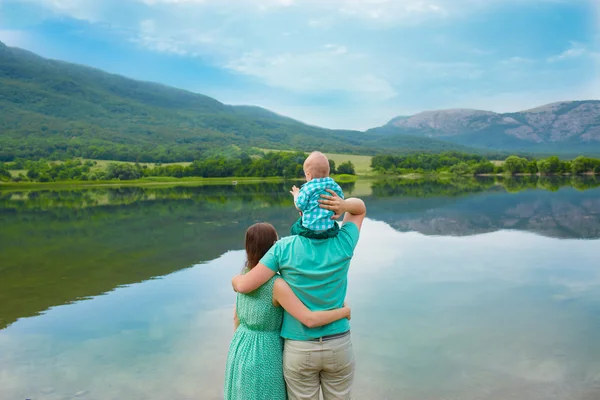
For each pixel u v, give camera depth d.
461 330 6.59
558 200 28.50
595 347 5.91
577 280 9.28
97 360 5.91
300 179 97.62
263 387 2.98
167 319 7.46
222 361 5.75
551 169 87.19
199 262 12.23
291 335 2.93
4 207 37.28
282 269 2.94
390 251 12.59
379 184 60.91
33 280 11.01
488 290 8.66
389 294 8.47
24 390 5.14
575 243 13.45
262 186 67.62
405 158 118.06
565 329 6.56
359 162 126.12
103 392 5.03
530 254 11.95
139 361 5.82
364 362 5.58
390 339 6.29
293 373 2.93
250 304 3.00
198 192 52.59
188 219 23.28
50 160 120.38
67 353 6.18
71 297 9.16
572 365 5.40
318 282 2.87
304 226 2.92
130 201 39.88
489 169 96.06
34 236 19.48
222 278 10.23
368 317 7.21
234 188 61.81
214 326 7.05
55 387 5.19
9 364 5.86
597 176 78.12
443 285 9.04
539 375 5.18
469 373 5.25
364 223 18.78
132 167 100.12
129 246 15.64
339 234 3.01
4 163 109.38
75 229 21.31
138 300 8.66
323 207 2.91
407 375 5.23
